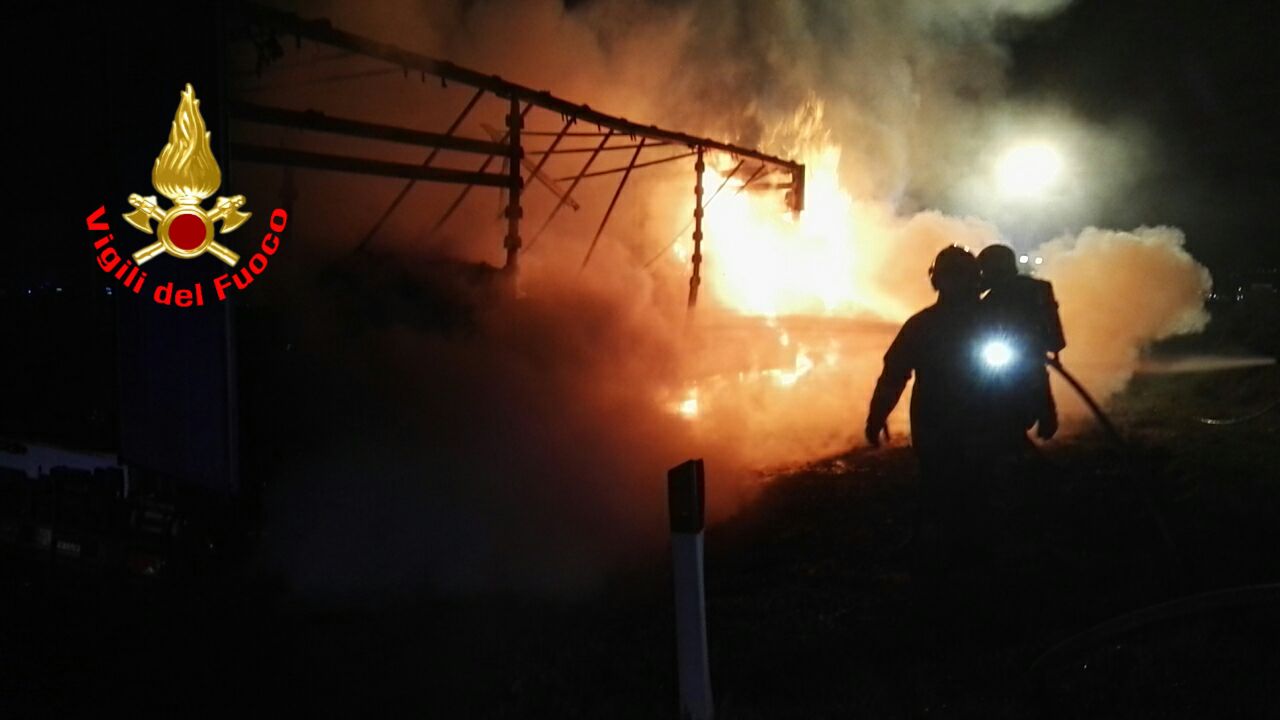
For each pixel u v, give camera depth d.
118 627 5.65
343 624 5.76
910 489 8.41
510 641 5.39
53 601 6.00
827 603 5.83
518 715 4.43
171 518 6.19
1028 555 6.01
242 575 6.10
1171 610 4.53
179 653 5.31
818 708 4.27
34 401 7.22
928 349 5.41
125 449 6.50
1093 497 7.41
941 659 4.83
